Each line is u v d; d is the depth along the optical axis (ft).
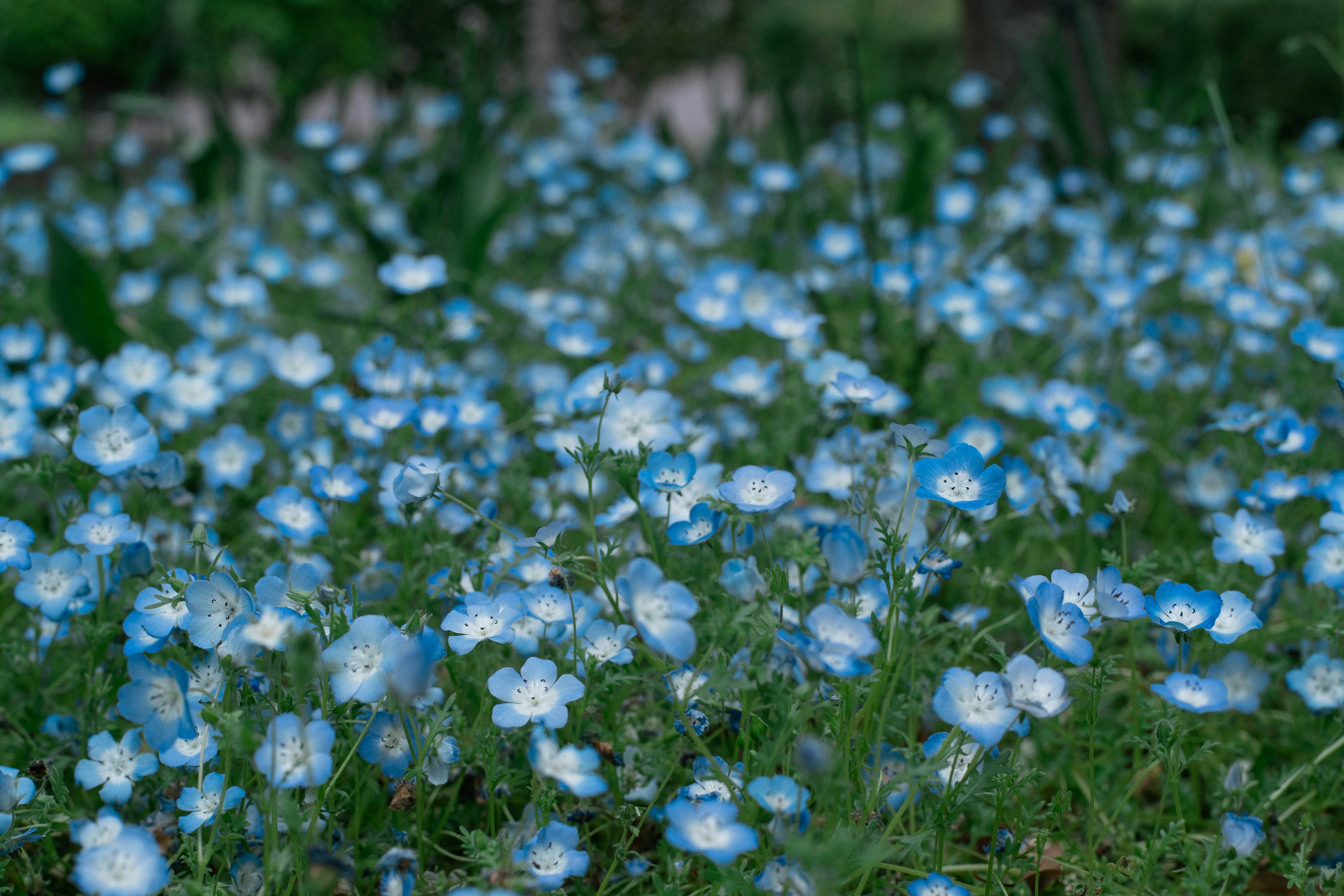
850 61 11.91
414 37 39.96
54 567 6.75
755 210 19.08
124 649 5.77
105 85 53.26
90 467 7.47
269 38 41.19
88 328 11.13
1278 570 7.86
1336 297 12.97
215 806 5.48
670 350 13.83
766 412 11.43
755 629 5.58
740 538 6.95
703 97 39.78
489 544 6.66
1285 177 17.66
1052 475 8.25
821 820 5.67
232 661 5.44
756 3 36.94
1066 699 5.32
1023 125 21.44
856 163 20.83
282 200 19.35
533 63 30.48
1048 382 12.23
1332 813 7.42
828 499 9.56
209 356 10.88
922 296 13.85
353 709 5.85
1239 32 32.40
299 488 8.61
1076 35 20.51
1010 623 7.76
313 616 5.35
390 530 8.70
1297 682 6.97
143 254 17.54
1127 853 6.74
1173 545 9.87
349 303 15.84
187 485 9.14
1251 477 9.30
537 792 5.65
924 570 6.46
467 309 10.80
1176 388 13.16
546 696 5.59
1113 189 17.98
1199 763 7.23
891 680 6.29
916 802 6.15
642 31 37.37
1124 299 11.99
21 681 7.64
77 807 6.82
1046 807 7.13
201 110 30.09
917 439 5.93
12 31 49.19
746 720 5.93
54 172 23.56
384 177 20.85
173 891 5.25
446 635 6.49
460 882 5.85
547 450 8.87
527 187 14.05
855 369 8.52
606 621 6.25
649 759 6.23
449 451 9.84
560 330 10.68
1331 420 10.12
